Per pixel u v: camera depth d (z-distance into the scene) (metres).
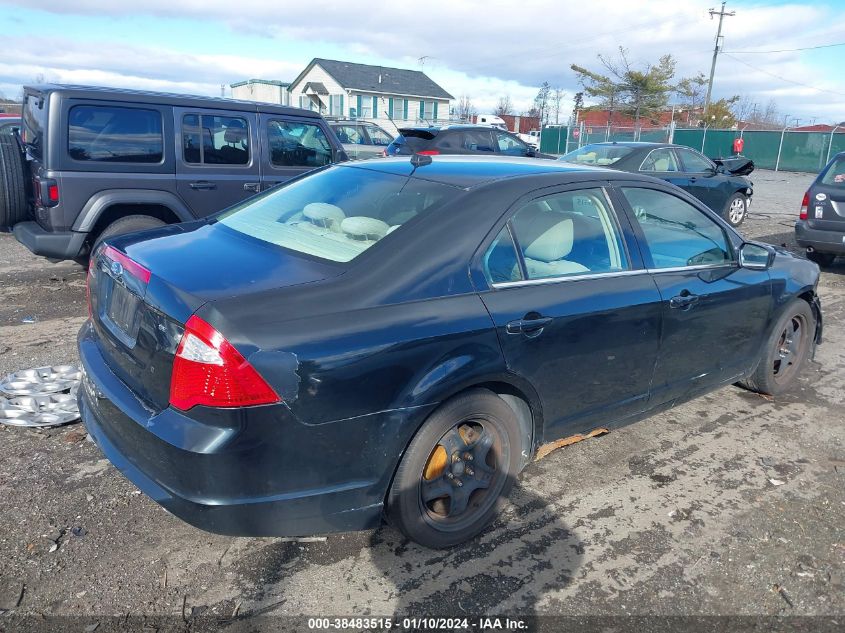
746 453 4.05
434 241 2.83
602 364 3.37
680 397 3.99
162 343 2.46
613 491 3.57
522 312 2.96
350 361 2.47
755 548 3.13
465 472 2.98
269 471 2.42
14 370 4.68
